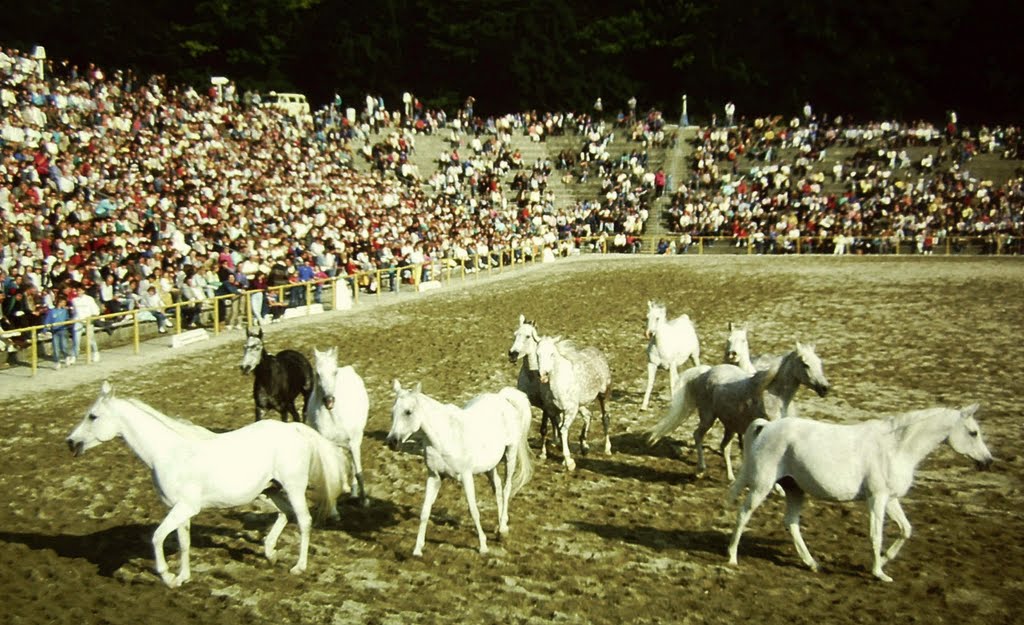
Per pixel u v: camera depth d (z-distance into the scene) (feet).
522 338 53.16
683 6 263.90
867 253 171.32
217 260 107.55
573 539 42.14
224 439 37.29
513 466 43.45
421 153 197.26
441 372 78.18
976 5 245.45
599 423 63.41
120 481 50.57
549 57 261.03
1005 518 44.39
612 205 188.65
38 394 71.61
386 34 263.90
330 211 141.18
